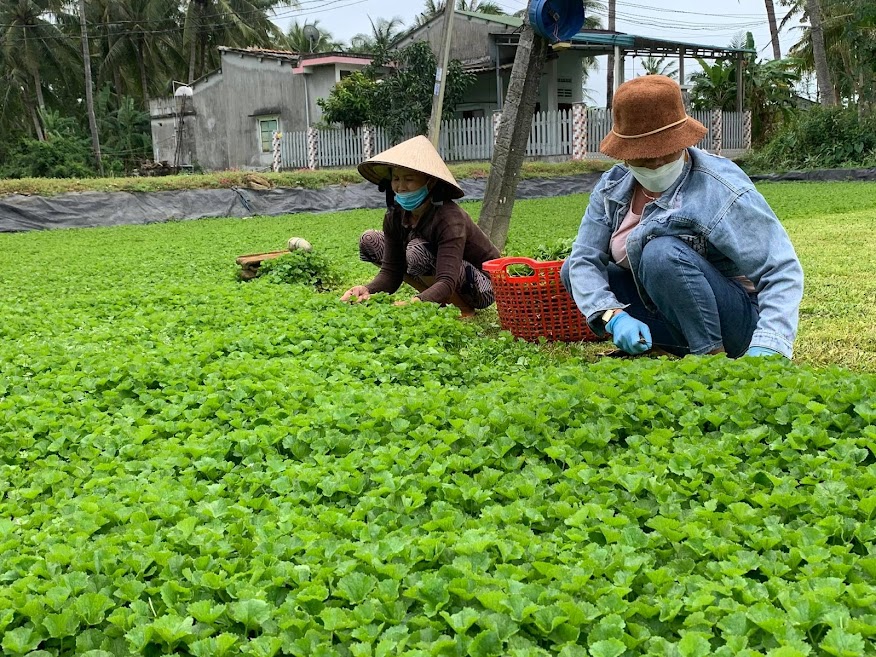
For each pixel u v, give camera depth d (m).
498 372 4.39
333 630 1.98
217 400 3.77
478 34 26.41
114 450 3.38
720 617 1.98
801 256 8.99
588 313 4.17
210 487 2.87
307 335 5.08
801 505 2.52
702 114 27.78
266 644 1.91
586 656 1.82
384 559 2.28
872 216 13.09
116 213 18.89
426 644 1.91
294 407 3.70
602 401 3.32
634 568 2.17
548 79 26.86
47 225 18.19
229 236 14.23
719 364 3.62
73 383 4.20
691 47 27.45
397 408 3.48
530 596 2.04
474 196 21.89
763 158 27.00
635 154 3.76
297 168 26.62
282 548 2.36
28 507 2.93
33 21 38.25
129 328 5.56
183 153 32.81
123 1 39.19
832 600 1.94
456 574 2.16
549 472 2.84
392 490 2.76
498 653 1.86
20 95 39.88
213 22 38.81
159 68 41.25
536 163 23.22
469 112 28.12
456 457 2.98
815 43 27.91
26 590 2.22
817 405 3.11
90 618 2.10
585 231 4.38
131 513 2.63
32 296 8.06
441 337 4.98
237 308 6.11
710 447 2.94
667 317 4.16
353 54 26.89
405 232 6.09
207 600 2.09
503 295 5.23
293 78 27.48
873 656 1.80
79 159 31.81
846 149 25.52
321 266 8.59
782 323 3.70
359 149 25.08
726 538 2.35
